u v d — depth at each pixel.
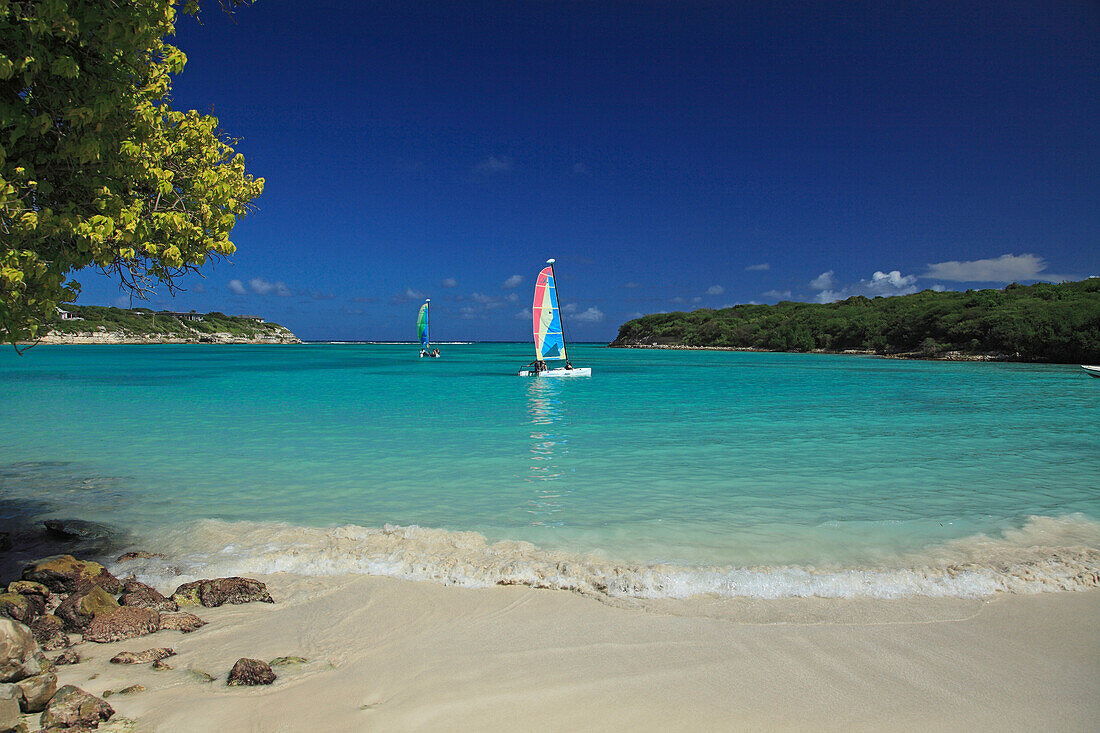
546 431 17.00
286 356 89.31
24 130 5.11
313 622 5.36
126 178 6.06
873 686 4.30
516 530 8.12
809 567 6.67
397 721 3.84
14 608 5.11
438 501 9.66
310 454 13.52
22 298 5.55
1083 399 27.09
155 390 30.89
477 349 153.50
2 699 3.66
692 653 4.78
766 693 4.20
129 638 4.98
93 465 12.34
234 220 7.15
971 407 23.62
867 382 38.06
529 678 4.39
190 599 5.79
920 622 5.35
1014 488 10.57
